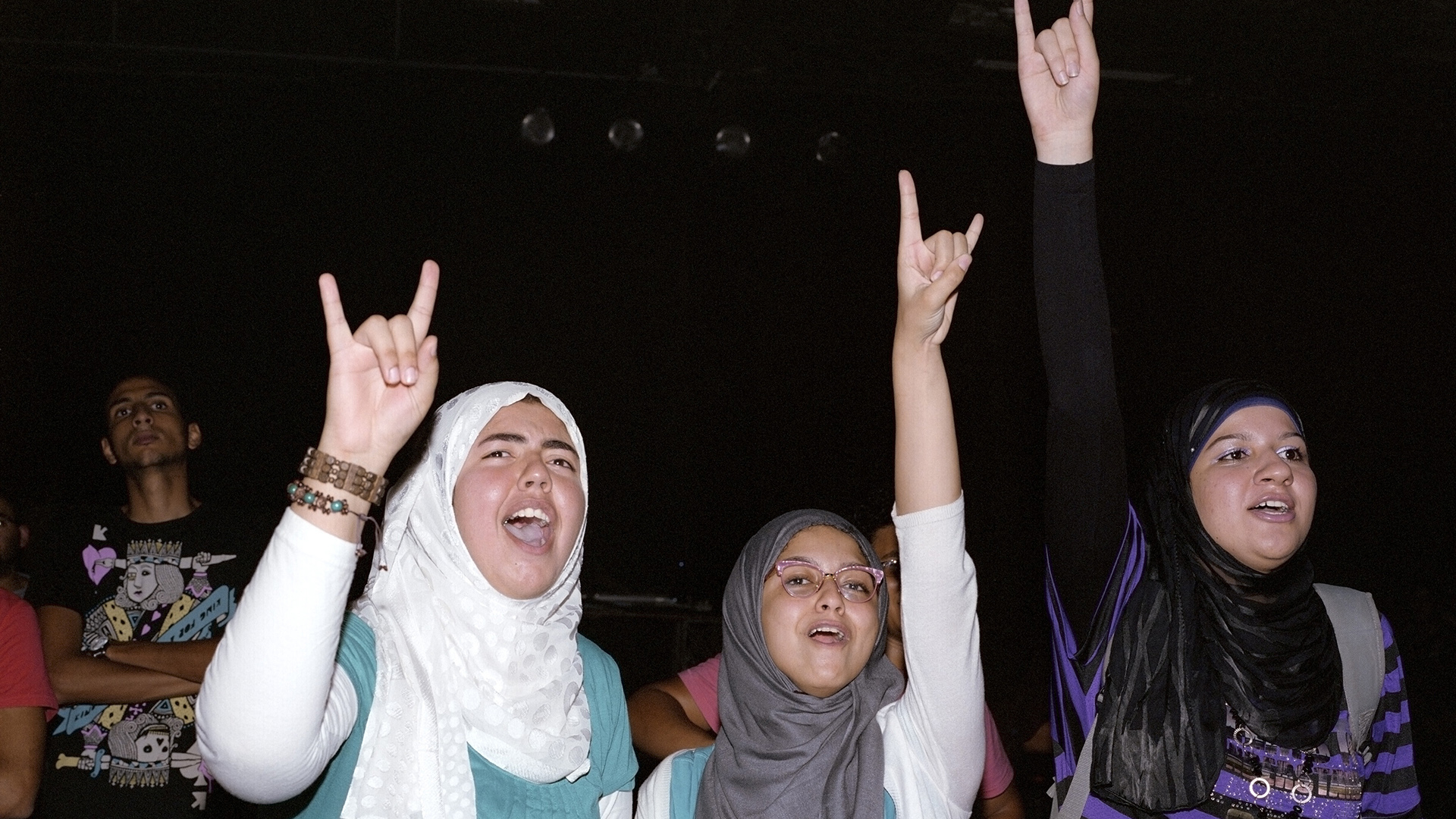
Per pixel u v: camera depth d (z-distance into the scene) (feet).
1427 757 16.39
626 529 33.14
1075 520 7.15
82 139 30.30
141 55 27.50
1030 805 12.25
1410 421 30.83
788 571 7.29
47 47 27.14
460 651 6.58
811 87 29.27
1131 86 29.35
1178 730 7.05
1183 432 7.56
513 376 32.73
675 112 31.19
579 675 6.94
